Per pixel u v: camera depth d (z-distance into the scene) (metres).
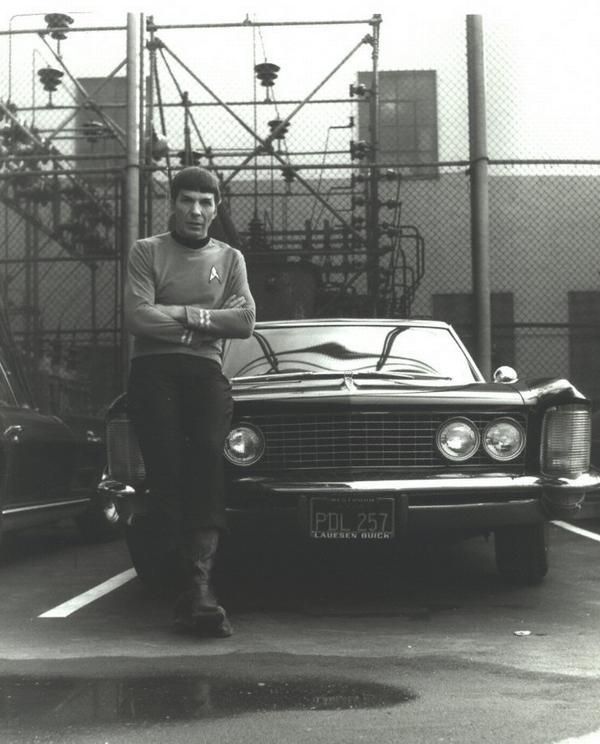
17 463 5.32
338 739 2.34
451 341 5.20
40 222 11.26
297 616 3.95
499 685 2.83
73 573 5.32
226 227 10.05
